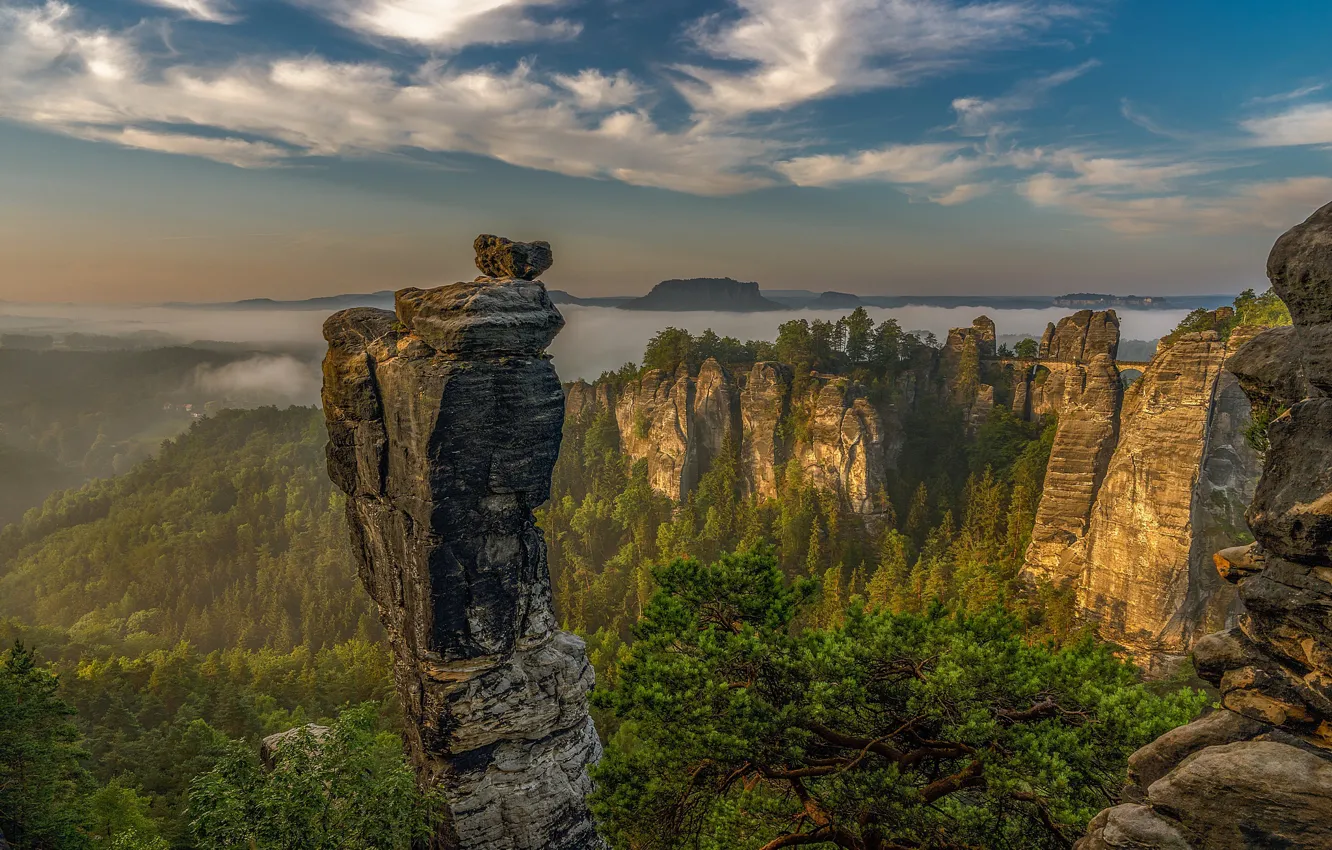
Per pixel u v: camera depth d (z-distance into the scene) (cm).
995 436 13462
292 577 16862
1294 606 1055
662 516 14825
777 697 1945
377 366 3241
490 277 3266
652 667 1981
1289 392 1130
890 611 2084
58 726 3916
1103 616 8956
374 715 2936
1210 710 1241
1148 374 8731
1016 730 1684
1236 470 8700
